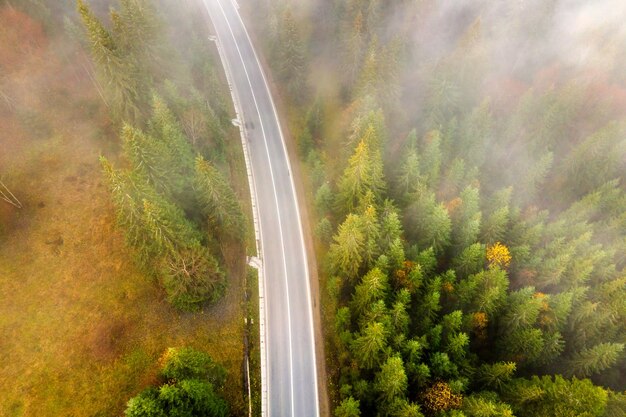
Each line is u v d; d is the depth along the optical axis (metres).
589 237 43.41
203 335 40.69
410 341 33.69
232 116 67.06
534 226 46.38
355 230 38.09
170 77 53.62
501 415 28.92
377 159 45.69
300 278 49.72
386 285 38.09
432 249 42.25
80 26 57.03
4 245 39.75
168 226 33.78
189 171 43.97
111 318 38.19
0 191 42.19
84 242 41.69
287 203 57.28
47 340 35.97
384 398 34.53
